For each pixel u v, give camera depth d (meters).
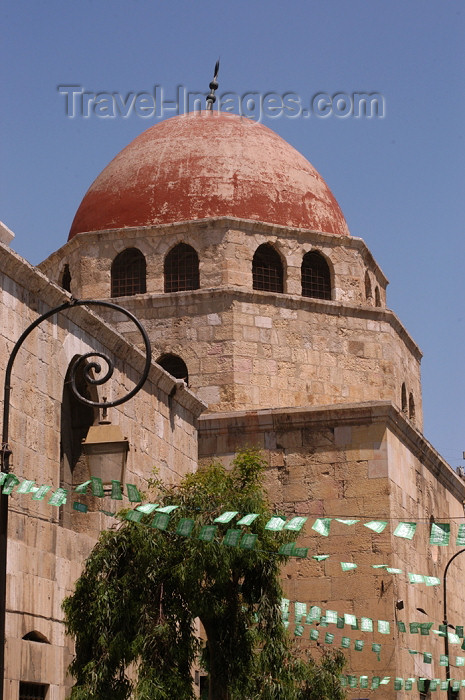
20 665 22.56
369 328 39.16
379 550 32.28
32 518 23.61
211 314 37.25
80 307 25.92
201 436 34.50
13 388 23.30
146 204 38.75
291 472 33.56
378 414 33.19
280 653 23.38
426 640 34.56
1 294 23.09
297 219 39.19
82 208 40.12
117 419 28.12
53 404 25.00
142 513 19.33
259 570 23.41
